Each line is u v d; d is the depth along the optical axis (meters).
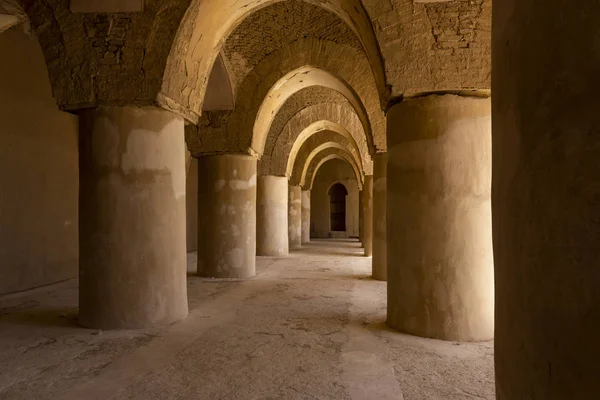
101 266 4.95
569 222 1.14
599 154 1.06
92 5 4.91
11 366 3.77
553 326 1.20
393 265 5.02
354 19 5.55
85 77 4.95
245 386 3.36
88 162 5.03
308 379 3.50
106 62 4.93
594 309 1.06
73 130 9.29
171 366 3.78
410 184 4.81
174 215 5.31
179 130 5.47
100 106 5.00
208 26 5.50
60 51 4.98
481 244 4.63
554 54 1.20
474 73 4.57
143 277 5.00
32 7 5.00
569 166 1.14
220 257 8.66
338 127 13.86
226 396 3.18
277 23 8.10
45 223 8.30
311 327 5.05
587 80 1.10
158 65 4.93
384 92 5.02
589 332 1.07
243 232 8.73
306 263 11.54
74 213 9.27
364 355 4.08
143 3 4.91
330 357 4.02
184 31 5.01
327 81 9.51
